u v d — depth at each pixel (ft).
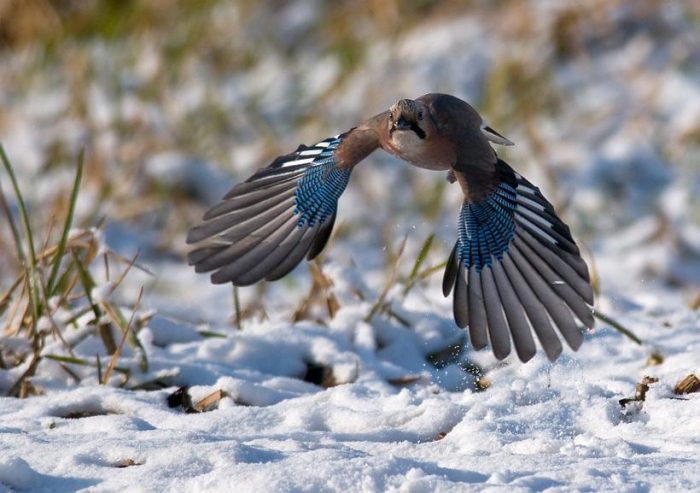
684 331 35.19
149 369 32.71
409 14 77.51
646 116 67.77
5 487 22.06
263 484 21.07
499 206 27.07
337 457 22.94
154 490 21.53
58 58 77.66
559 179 63.36
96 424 27.02
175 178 61.11
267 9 80.69
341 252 56.59
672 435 25.27
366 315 36.29
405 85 71.97
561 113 69.15
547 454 23.35
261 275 26.40
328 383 33.96
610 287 51.90
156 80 72.28
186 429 27.30
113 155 63.72
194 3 79.00
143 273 52.31
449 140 26.68
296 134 70.13
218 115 70.33
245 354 34.58
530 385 29.30
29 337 33.47
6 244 49.96
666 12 74.28
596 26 73.82
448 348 36.04
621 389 29.32
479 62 73.26
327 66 75.77
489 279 26.76
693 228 58.90
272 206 27.04
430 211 60.29
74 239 36.35
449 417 26.84
